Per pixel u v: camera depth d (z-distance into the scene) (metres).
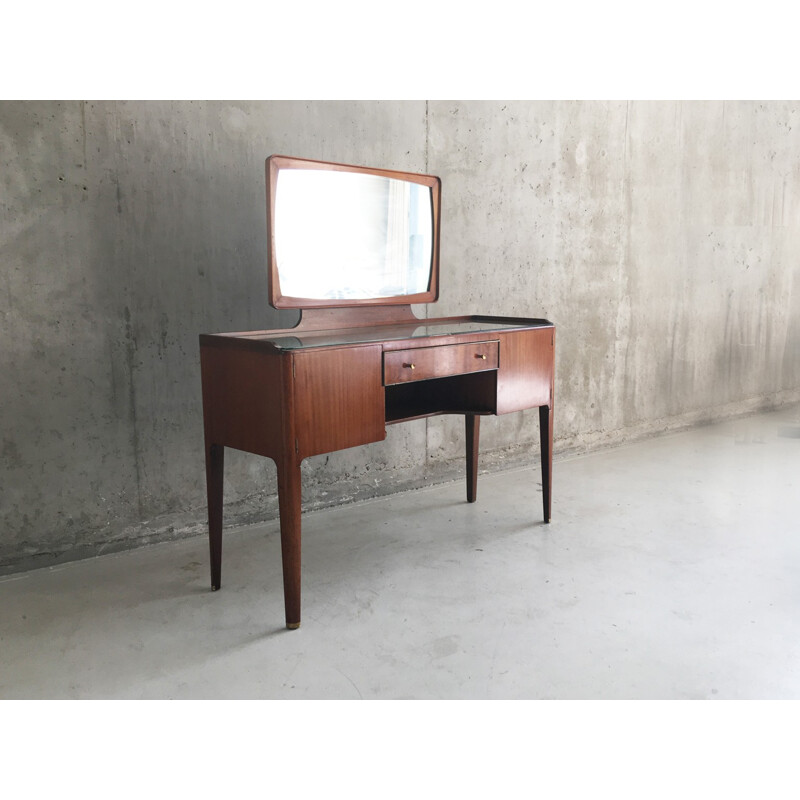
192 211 2.54
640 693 1.72
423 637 1.99
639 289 4.05
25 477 2.34
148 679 1.79
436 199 2.78
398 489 3.24
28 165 2.22
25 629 2.03
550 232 3.58
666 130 4.00
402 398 2.81
